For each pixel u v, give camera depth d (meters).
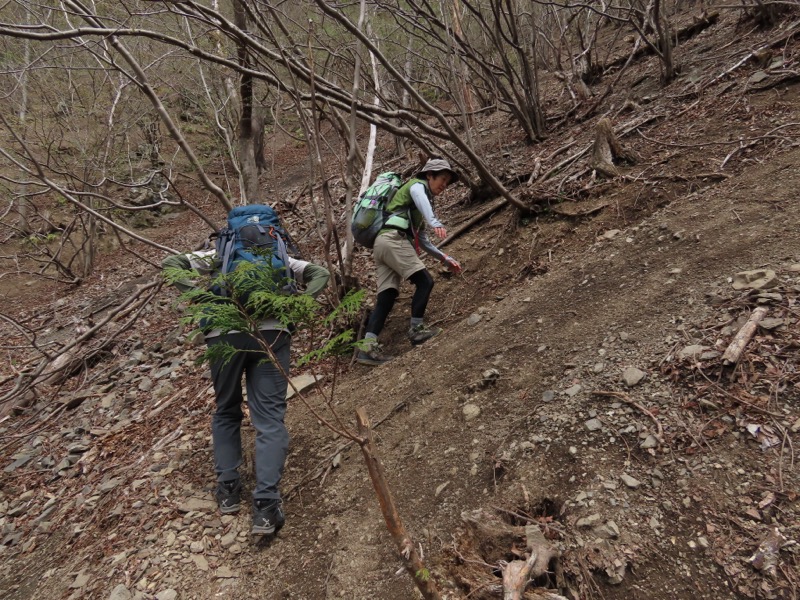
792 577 1.53
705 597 1.58
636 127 4.86
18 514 3.43
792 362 2.05
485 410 2.63
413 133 4.25
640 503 1.86
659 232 3.28
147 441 3.66
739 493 1.77
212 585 2.28
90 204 8.34
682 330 2.44
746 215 3.00
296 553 2.36
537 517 1.99
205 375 4.38
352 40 5.50
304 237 6.45
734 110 4.26
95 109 8.85
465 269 4.37
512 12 5.68
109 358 5.44
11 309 8.67
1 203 10.39
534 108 6.22
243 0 3.56
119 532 2.73
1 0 4.82
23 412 5.02
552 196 4.28
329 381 3.71
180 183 12.68
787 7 5.32
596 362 2.53
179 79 8.09
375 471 1.46
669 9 9.29
